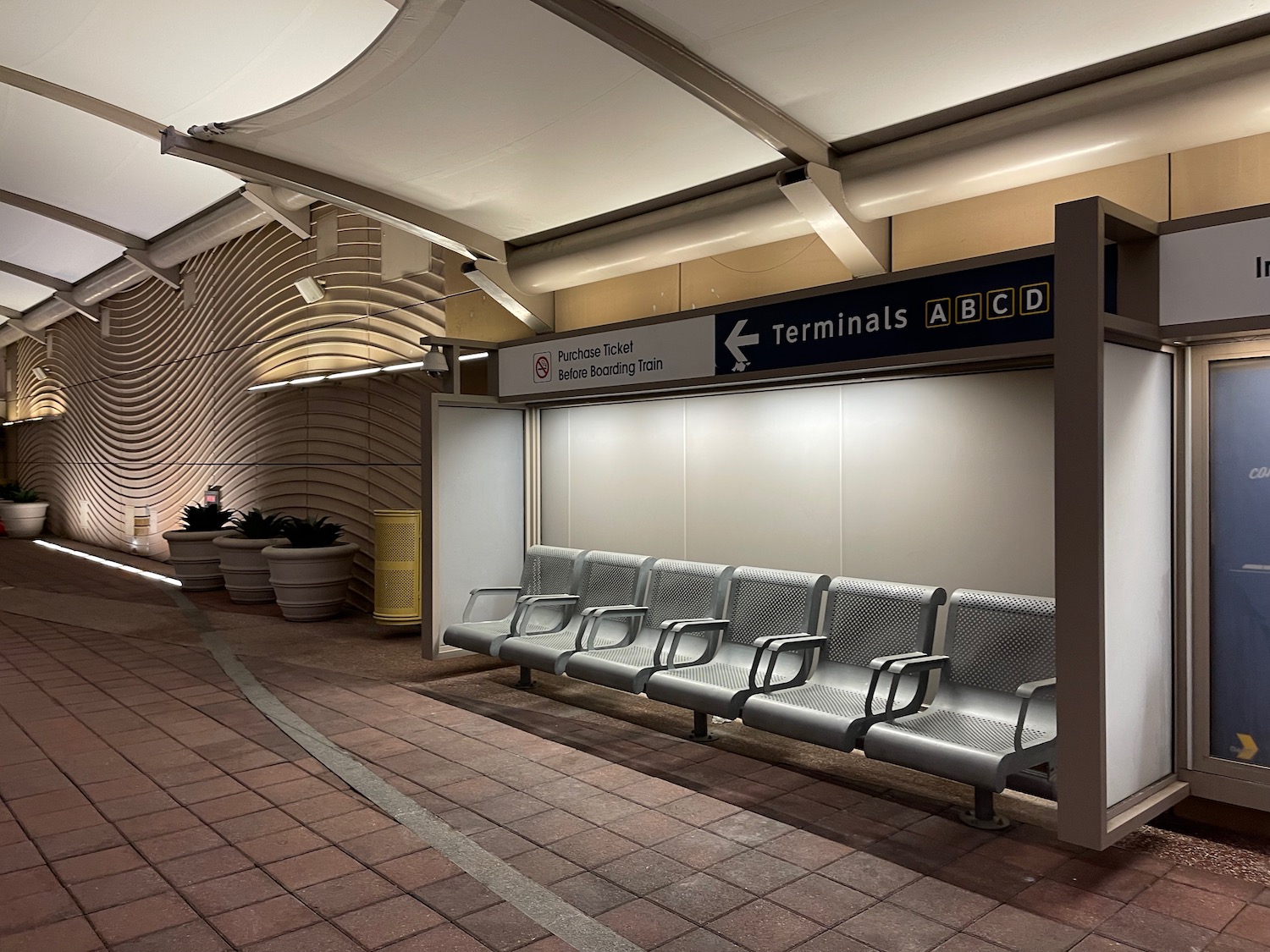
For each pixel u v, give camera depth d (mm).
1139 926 3279
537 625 7078
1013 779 4422
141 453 16609
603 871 3750
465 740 5523
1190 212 4414
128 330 17094
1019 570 4902
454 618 7574
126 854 3938
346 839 4074
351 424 10656
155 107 10094
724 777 4887
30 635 9148
